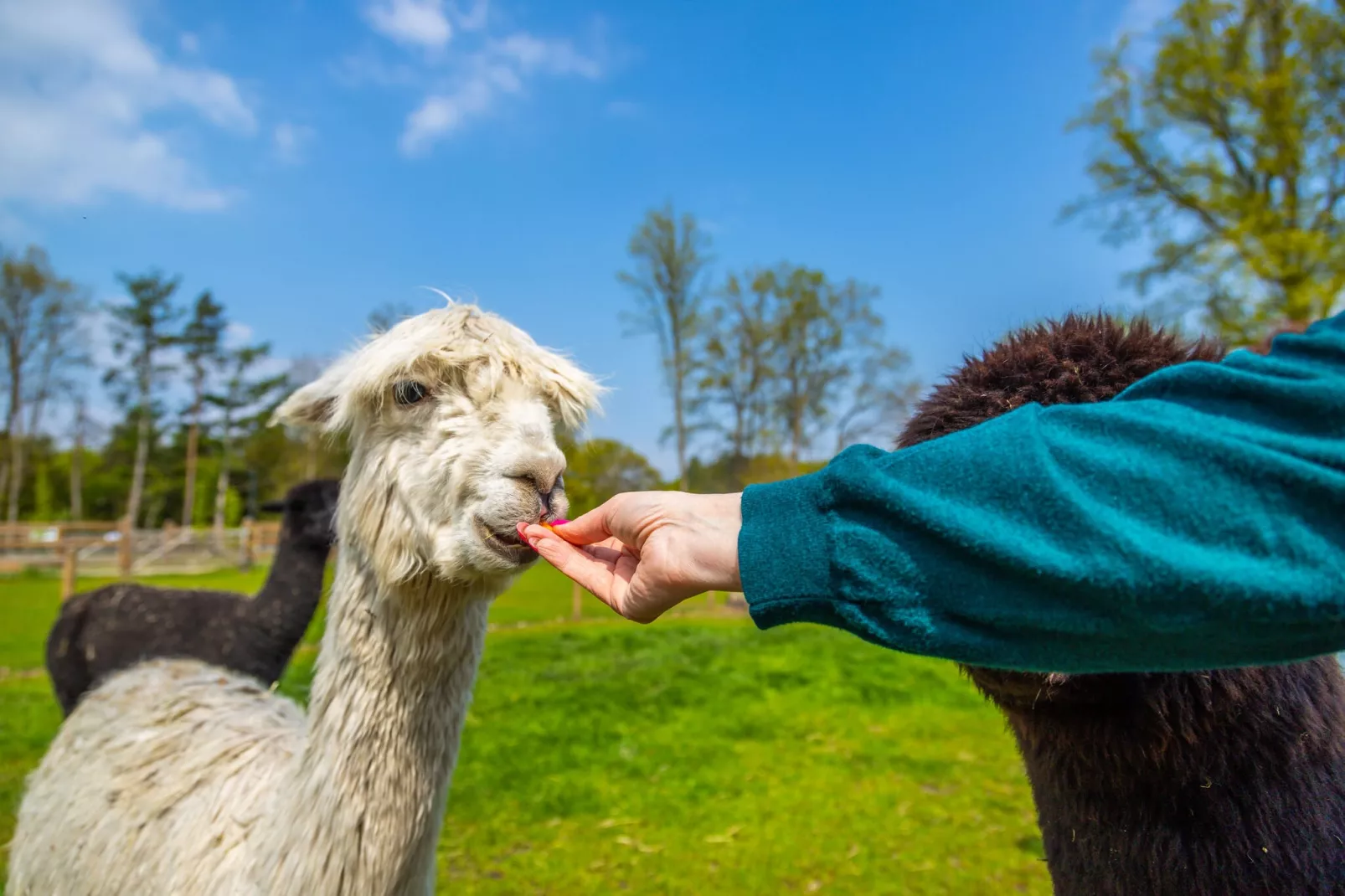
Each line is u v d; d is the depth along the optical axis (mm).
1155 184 17406
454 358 2219
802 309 30469
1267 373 919
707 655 11031
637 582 1332
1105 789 1548
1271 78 15172
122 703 3387
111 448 62812
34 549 30391
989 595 941
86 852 2770
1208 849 1448
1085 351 1603
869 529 1028
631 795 5992
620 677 9695
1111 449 936
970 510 970
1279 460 834
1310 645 836
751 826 5418
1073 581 879
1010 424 1027
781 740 7285
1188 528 856
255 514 60156
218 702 3324
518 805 5805
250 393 61719
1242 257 15617
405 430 2246
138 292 58969
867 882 4645
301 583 6461
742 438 31375
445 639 2201
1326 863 1414
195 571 29062
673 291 29062
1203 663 896
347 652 2178
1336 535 810
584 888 4609
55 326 53375
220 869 2346
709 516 1265
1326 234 15148
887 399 30969
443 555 2113
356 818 2068
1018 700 1566
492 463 2125
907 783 6227
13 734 7469
